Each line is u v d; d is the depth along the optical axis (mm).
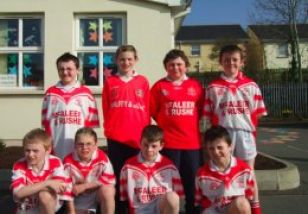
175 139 5465
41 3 10961
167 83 5602
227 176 4859
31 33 11148
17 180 4801
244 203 4637
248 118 5461
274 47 49344
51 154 5445
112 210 5027
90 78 11078
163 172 5133
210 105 5578
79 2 10953
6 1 10953
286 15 33031
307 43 49000
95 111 5707
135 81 5645
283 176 7586
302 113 25797
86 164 5145
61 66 5566
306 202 6859
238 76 5574
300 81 28219
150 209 5070
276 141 15727
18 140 11016
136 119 5539
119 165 5590
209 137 4895
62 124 5438
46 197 4691
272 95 26000
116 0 10922
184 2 11008
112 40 11086
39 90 10984
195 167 5500
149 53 10945
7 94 10977
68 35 10977
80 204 5133
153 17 10930
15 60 11180
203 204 4973
